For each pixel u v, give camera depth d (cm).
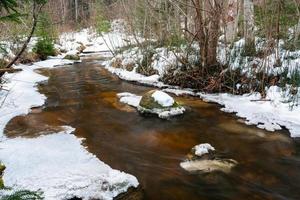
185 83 954
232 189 420
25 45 520
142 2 1280
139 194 405
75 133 619
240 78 863
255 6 1099
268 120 649
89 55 1989
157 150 543
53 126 653
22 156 493
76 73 1276
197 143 568
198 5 861
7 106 772
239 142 566
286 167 476
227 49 975
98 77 1185
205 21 880
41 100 848
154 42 1234
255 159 502
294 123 625
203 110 745
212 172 464
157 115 714
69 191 387
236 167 479
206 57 904
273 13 848
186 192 414
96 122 682
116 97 884
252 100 784
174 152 534
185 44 1046
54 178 422
